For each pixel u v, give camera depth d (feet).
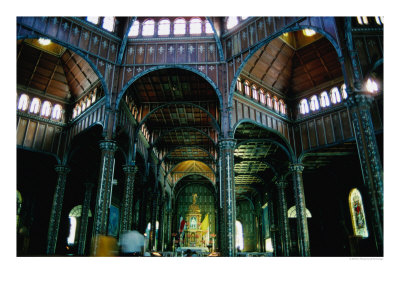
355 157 91.09
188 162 145.89
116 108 68.39
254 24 67.72
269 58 80.23
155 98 90.33
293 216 121.49
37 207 93.76
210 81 69.92
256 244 162.71
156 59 72.18
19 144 77.25
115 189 118.42
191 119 102.78
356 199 94.07
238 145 85.35
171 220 151.53
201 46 73.20
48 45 77.97
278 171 107.04
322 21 54.34
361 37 51.13
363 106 45.83
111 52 71.26
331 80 82.64
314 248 106.22
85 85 83.30
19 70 78.18
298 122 87.45
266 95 84.64
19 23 55.98
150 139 107.24
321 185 111.04
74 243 105.81
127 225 77.05
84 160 99.25
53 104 86.12
